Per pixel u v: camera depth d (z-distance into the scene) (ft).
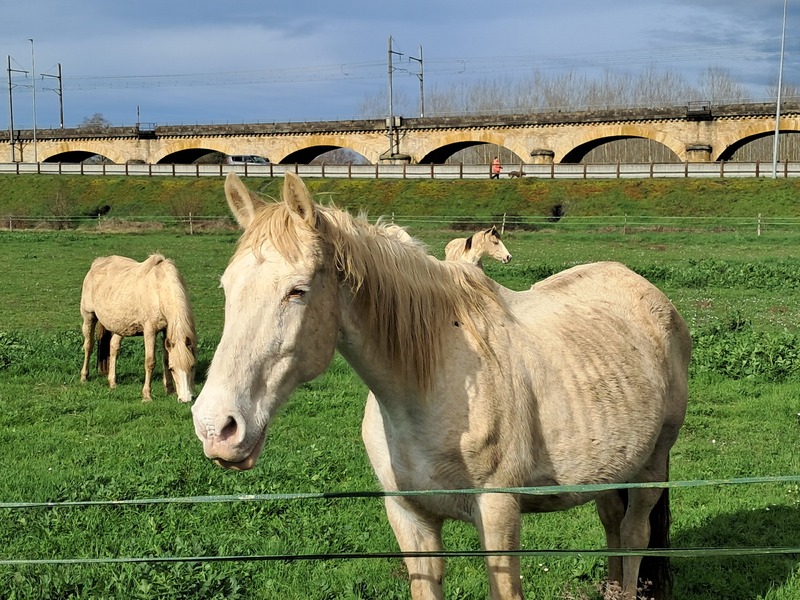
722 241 106.32
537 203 150.20
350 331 11.59
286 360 10.63
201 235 125.70
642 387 14.67
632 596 15.57
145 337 36.86
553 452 13.08
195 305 62.39
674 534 20.59
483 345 12.56
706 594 17.71
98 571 17.94
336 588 17.61
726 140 185.57
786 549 11.50
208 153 261.03
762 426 30.01
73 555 19.03
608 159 308.40
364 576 18.17
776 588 17.72
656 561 16.28
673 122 189.98
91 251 102.47
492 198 154.30
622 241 109.60
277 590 17.61
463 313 12.73
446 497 12.33
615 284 16.58
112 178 187.62
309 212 10.83
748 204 138.10
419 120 214.28
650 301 16.46
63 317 58.29
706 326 49.29
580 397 13.44
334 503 22.47
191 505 22.04
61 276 80.12
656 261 86.53
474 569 18.79
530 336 13.58
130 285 36.99
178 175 193.06
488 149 304.30
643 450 14.60
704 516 21.57
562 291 15.81
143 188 179.11
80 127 246.47
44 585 17.12
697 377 37.42
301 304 10.69
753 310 57.31
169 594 16.65
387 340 11.79
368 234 12.05
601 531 20.68
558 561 18.95
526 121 204.64
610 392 13.93
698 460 26.48
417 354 11.87
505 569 12.11
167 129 237.04
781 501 22.65
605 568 18.38
